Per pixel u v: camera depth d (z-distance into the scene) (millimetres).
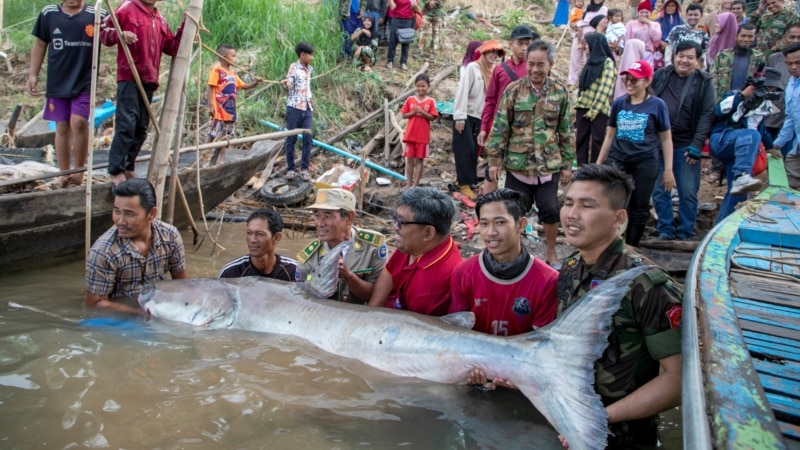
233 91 9195
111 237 4523
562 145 6082
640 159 6016
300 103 9328
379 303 4125
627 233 6383
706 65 9016
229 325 4086
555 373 2822
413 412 3090
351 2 12133
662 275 2746
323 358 3619
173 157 6367
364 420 2998
